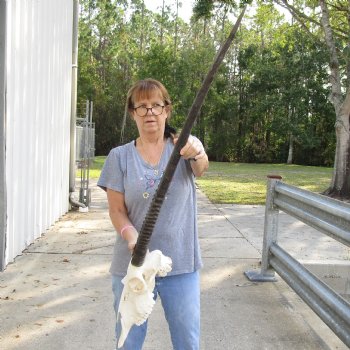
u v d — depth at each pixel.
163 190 1.94
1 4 5.29
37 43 7.04
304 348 3.77
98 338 3.82
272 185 5.35
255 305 4.64
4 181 5.41
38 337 3.82
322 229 4.10
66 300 4.62
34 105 6.95
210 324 4.16
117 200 2.60
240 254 6.54
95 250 6.55
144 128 2.52
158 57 40.38
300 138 40.06
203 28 44.19
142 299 2.08
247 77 43.12
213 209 10.83
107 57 48.53
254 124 44.31
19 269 5.60
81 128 10.36
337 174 16.48
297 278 4.52
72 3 9.63
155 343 3.78
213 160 45.22
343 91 25.56
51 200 8.21
